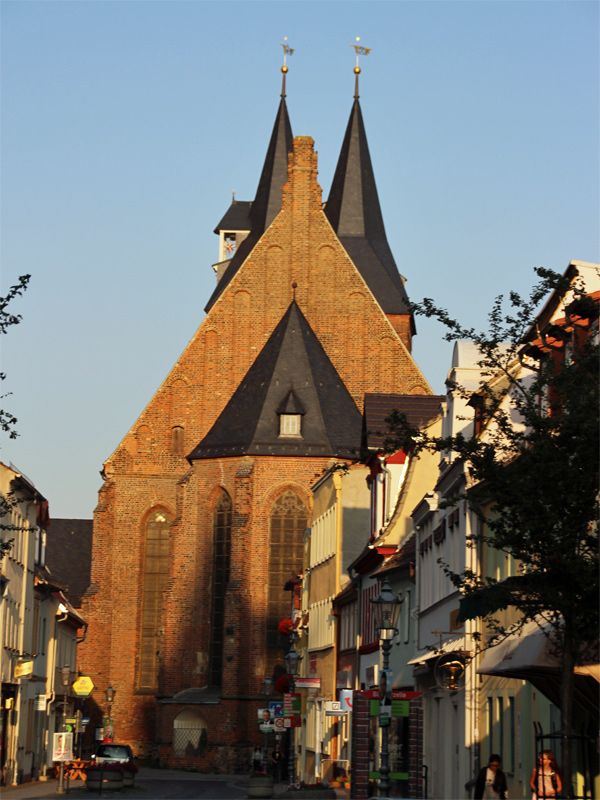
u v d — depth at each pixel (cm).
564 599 2284
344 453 9406
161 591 9894
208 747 9100
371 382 10075
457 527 4109
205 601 9456
